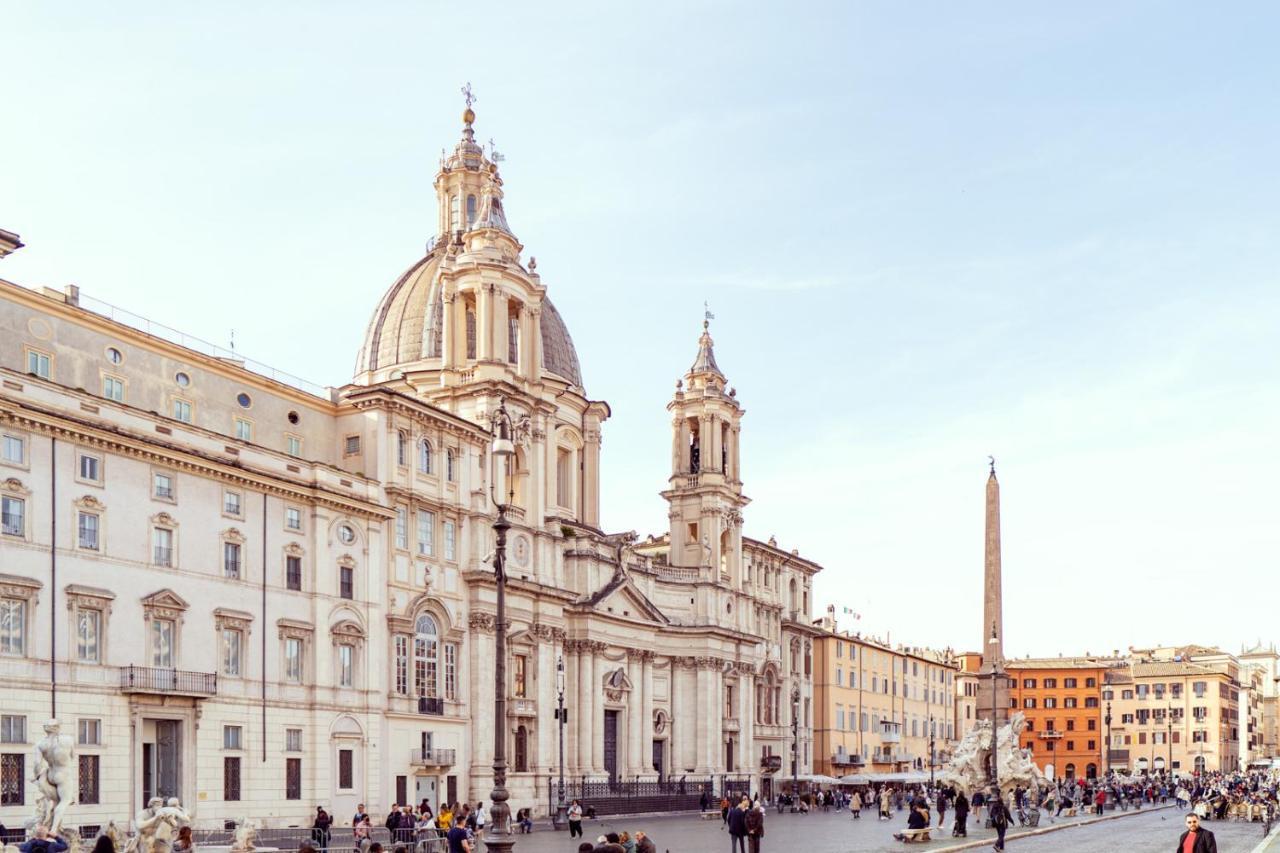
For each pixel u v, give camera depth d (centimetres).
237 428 7106
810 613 13950
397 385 9444
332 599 7062
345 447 7706
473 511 8356
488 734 8244
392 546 7569
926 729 16262
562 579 9512
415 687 7681
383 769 7319
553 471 9844
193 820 5950
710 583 11419
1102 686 19825
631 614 10488
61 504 5606
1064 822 7819
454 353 9119
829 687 13588
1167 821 8294
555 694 9125
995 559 8988
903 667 15725
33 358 5994
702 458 11731
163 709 5956
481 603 8306
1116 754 19912
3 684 5275
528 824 7894
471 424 8325
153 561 6028
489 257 9069
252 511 6619
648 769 10544
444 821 5916
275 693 6631
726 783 11200
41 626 5462
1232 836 6619
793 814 10038
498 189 9625
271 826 6494
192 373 6875
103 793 5638
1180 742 19688
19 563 5400
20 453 5462
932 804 11175
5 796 5238
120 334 6475
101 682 5697
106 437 5797
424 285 10594
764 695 12438
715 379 11950
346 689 7094
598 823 8362
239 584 6488
